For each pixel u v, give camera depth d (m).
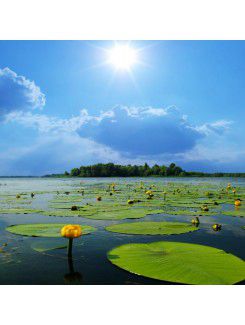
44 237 7.50
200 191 24.66
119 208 13.09
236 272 4.81
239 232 8.52
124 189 28.39
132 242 7.23
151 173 110.75
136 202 15.59
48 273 5.09
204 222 10.14
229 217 11.23
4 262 5.61
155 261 5.34
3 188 34.56
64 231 5.91
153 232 8.09
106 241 7.28
